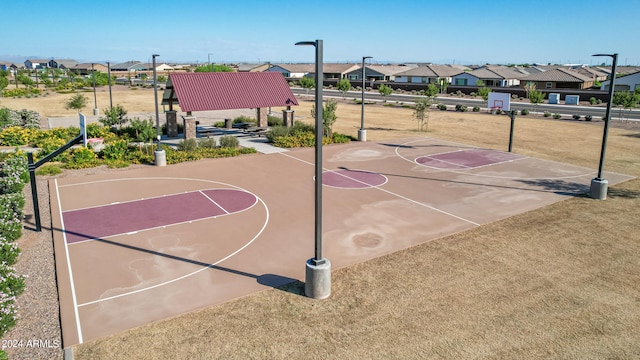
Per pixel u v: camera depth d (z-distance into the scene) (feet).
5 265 35.01
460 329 29.55
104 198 56.70
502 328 29.71
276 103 97.71
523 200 57.36
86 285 34.91
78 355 26.73
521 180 67.15
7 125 108.88
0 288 30.91
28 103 184.24
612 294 34.22
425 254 41.14
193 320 30.48
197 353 27.07
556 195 59.57
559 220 50.14
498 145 96.48
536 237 45.27
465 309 31.96
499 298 33.47
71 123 128.26
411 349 27.55
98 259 39.40
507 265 38.96
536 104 194.08
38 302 32.55
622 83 238.68
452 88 278.67
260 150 87.30
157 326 29.76
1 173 68.28
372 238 44.78
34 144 93.09
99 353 26.94
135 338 28.45
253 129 103.81
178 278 36.19
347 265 38.86
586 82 264.93
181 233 45.37
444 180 66.69
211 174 69.10
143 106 174.40
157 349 27.40
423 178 67.77
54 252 40.86
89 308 31.71
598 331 29.48
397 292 34.35
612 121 139.54
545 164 78.18
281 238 44.42
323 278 33.12
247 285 35.24
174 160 76.23
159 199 56.39
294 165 75.41
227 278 36.29
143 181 64.75
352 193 59.77
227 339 28.45
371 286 35.27
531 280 36.29
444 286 35.24
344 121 136.05
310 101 206.08
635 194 60.39
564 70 272.31
